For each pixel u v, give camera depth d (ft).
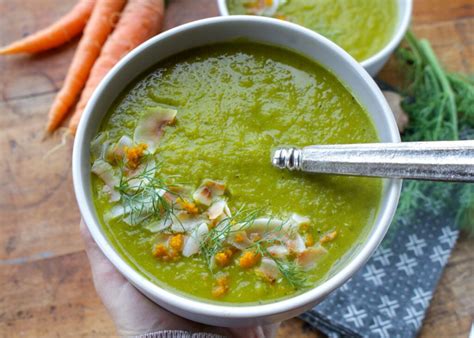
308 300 1.02
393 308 1.52
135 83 1.24
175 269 1.12
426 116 1.71
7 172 1.67
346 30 1.71
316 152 1.13
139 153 1.18
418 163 1.05
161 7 1.82
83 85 1.77
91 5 1.82
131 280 1.04
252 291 1.11
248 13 1.73
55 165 1.68
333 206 1.17
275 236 1.14
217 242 1.12
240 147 1.20
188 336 1.24
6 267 1.58
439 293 1.56
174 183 1.17
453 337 1.52
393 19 1.73
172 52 1.26
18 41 1.78
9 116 1.72
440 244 1.58
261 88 1.26
